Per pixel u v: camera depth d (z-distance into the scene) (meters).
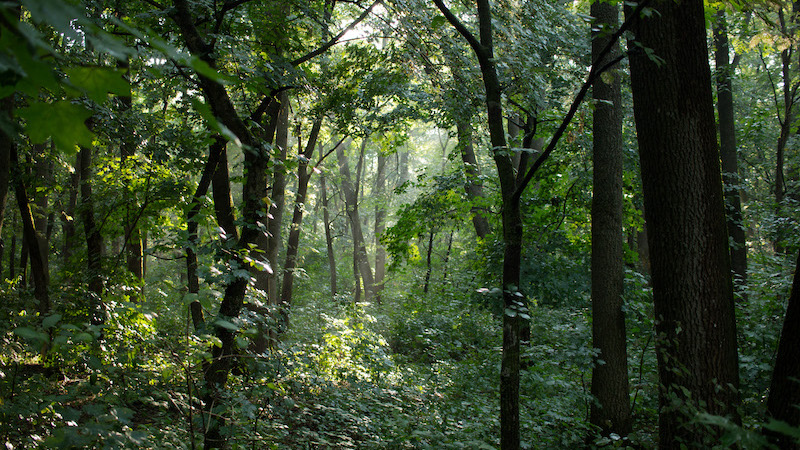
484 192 15.72
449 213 13.00
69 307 6.47
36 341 2.43
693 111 4.06
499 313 11.09
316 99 9.88
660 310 4.16
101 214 8.59
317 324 12.95
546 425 6.44
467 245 20.16
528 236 11.27
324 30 8.62
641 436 6.34
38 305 7.46
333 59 10.58
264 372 5.27
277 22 7.21
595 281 7.08
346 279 28.38
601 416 6.66
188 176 8.97
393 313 17.56
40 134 0.88
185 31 3.74
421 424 6.51
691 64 4.05
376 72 10.02
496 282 11.37
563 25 8.70
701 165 4.06
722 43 13.82
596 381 6.82
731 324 4.13
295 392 7.05
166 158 8.34
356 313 11.73
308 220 26.97
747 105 19.52
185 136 7.89
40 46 0.75
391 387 8.89
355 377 9.01
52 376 5.70
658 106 4.10
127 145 8.21
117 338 4.88
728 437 2.39
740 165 19.02
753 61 19.98
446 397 7.96
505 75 7.36
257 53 7.18
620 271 7.04
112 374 3.96
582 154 10.39
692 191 4.04
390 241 13.39
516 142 10.61
